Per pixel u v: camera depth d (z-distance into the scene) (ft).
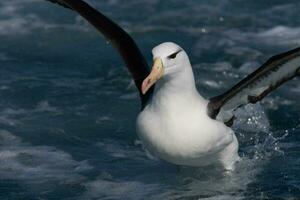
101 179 41.50
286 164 42.96
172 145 38.68
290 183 40.78
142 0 69.10
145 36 62.44
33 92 52.29
